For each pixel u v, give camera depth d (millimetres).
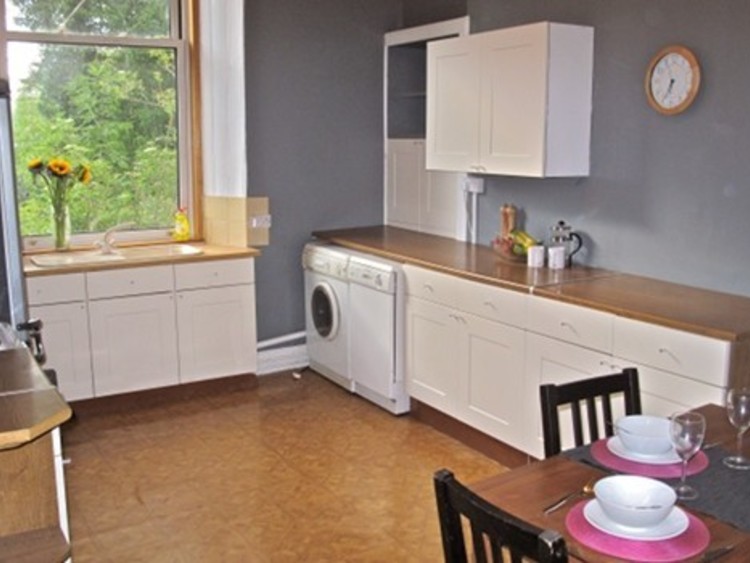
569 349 3342
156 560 2992
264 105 5082
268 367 5312
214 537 3162
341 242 4996
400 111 5492
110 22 4758
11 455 1999
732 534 1646
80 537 3154
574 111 3812
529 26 3732
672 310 3045
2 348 2693
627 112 3703
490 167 4070
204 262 4738
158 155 5031
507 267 3980
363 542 3117
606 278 3691
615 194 3816
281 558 3002
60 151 4719
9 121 3803
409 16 5320
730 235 3334
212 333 4848
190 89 5031
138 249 4914
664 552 1573
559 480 1918
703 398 2828
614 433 2240
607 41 3750
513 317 3613
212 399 4809
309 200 5336
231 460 3908
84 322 4410
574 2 3910
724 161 3318
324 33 5203
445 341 4082
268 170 5160
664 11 3479
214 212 5105
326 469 3803
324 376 5223
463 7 4781
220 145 4973
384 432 4273
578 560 1561
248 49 4965
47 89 4621
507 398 3715
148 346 4637
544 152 3746
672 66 3451
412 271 4273
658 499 1703
